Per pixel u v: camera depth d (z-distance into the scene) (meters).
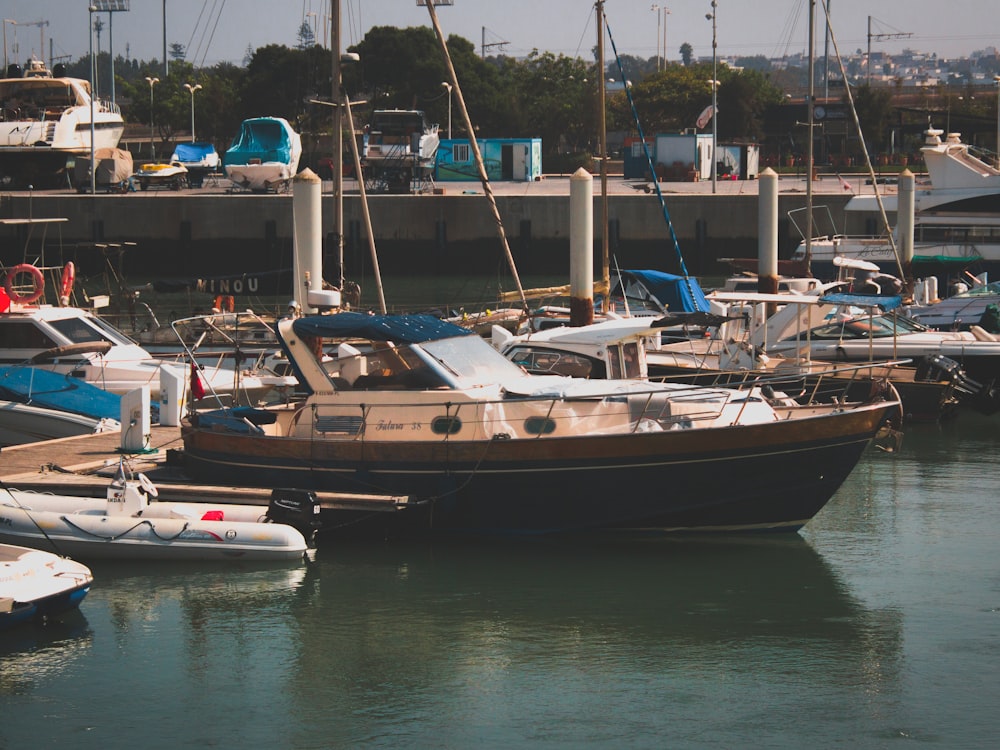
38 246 113.81
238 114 189.12
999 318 56.69
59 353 44.34
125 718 23.00
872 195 102.94
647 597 28.55
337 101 52.56
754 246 111.94
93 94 119.06
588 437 30.08
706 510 30.80
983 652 25.77
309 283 47.38
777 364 48.62
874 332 51.34
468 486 30.80
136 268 114.06
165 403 40.00
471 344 32.62
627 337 38.59
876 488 39.00
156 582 29.36
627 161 153.38
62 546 30.20
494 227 113.06
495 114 189.12
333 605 28.05
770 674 24.81
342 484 31.39
